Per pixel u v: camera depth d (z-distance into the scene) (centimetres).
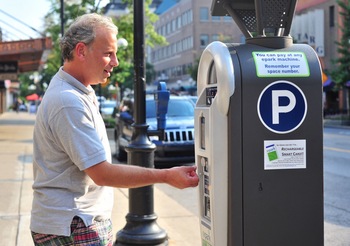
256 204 273
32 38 2139
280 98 273
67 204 239
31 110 5962
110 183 237
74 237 239
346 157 1303
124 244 493
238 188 271
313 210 279
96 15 252
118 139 1376
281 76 273
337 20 3728
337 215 697
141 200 495
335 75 3058
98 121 249
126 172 238
